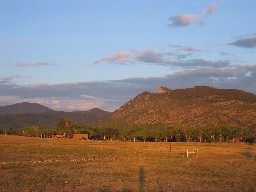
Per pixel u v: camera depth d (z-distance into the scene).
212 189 33.81
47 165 56.00
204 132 153.00
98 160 66.00
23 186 34.25
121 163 60.47
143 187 34.81
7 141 129.12
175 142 147.00
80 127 185.25
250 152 88.50
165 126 199.62
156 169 51.81
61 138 168.88
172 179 41.31
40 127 185.62
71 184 36.28
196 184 37.19
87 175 44.41
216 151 92.19
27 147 101.31
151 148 104.00
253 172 48.47
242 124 185.50
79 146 109.56
